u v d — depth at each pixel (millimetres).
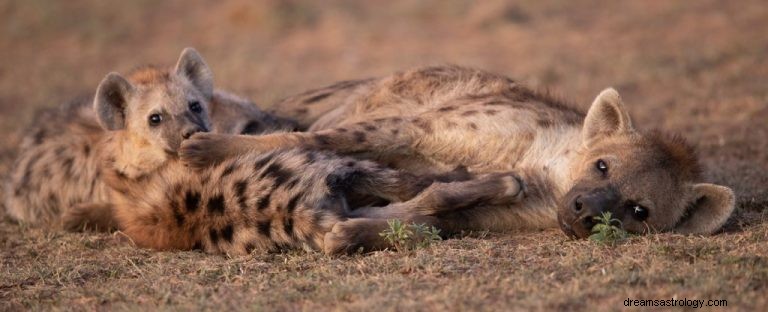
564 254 8617
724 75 18812
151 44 26219
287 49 24312
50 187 12562
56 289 8703
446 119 10492
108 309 7977
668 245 8602
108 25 28141
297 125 12406
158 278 8703
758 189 11180
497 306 7277
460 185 9656
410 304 7383
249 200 9266
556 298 7309
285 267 8781
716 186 9328
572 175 9984
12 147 16656
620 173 9500
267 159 9523
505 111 10453
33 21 28547
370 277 8180
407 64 21516
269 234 9273
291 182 9266
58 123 13250
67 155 12625
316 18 26750
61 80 22938
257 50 24250
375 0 28266
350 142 10375
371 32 25141
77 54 25734
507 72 20328
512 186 9656
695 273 7727
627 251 8547
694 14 24906
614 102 9922
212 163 9914
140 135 11352
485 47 23062
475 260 8516
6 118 19188
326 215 9156
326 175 9344
